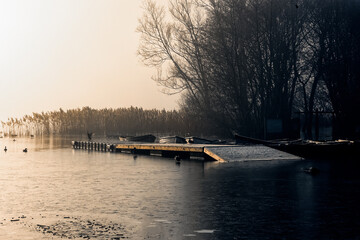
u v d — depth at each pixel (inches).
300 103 2810.0
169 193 1048.8
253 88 2544.3
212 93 2573.8
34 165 1753.2
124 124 4276.6
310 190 1069.1
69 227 750.5
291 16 2425.0
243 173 1368.1
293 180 1223.5
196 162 1737.2
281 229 727.1
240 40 2436.0
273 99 2422.5
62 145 3248.0
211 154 1760.6
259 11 2427.4
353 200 946.7
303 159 1748.3
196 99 2625.5
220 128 2605.8
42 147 3006.9
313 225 749.9
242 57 2438.5
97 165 1718.8
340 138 2284.7
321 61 2468.0
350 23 2434.8
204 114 2600.9
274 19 2411.4
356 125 2311.8
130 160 1915.6
